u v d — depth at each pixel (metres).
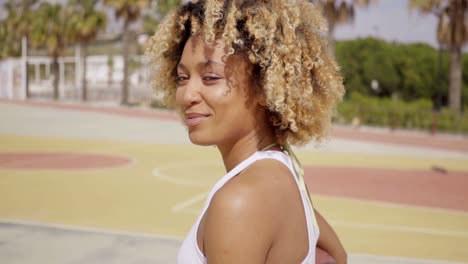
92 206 8.72
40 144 17.91
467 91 45.88
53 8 49.16
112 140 19.84
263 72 1.26
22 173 11.97
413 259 6.27
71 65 78.94
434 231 7.83
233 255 1.05
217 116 1.26
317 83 1.41
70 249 6.02
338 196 10.55
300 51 1.31
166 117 32.47
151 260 5.70
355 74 48.19
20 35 55.75
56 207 8.53
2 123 25.34
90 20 46.03
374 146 21.16
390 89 48.38
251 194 1.09
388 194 10.91
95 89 60.03
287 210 1.15
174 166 13.80
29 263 5.48
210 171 13.10
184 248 1.21
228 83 1.25
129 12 41.84
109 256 5.80
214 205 1.09
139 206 8.84
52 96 54.62
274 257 1.13
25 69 50.72
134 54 63.66
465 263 6.20
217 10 1.24
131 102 45.12
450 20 28.58
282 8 1.30
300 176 1.29
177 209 8.70
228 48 1.23
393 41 50.38
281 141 1.35
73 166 13.29
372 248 6.77
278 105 1.25
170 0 39.03
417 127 28.80
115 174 12.23
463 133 27.50
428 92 48.19
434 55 48.75
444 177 13.59
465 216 9.01
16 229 6.82
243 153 1.30
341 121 31.17
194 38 1.28
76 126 25.11
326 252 1.55
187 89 1.27
